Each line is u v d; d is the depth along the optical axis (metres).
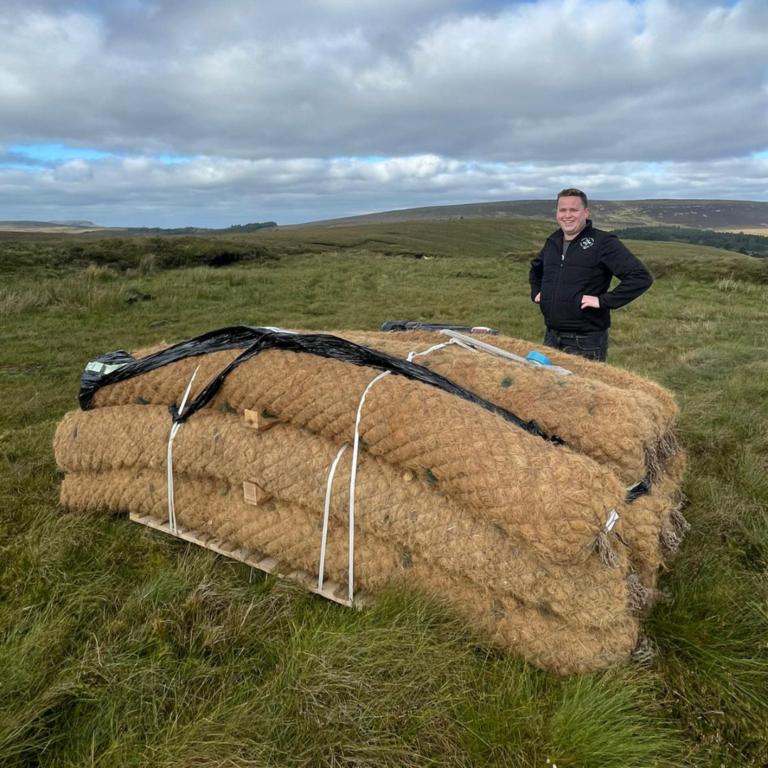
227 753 1.88
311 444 2.80
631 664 2.30
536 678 2.26
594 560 2.26
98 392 3.56
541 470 2.20
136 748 1.95
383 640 2.27
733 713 2.15
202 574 2.84
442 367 2.96
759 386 5.98
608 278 4.22
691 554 3.02
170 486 3.13
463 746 1.98
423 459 2.46
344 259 25.27
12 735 1.93
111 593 2.75
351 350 2.91
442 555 2.38
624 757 1.92
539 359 3.29
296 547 2.78
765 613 2.52
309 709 2.05
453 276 19.23
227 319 11.40
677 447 3.26
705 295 15.77
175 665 2.31
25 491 3.75
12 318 10.92
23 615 2.56
